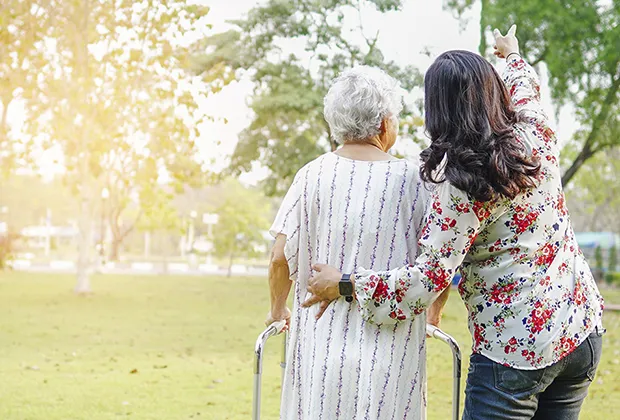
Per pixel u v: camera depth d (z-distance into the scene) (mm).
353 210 1960
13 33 10453
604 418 4688
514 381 1775
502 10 11258
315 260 2008
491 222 1796
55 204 47344
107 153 13484
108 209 29859
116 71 11445
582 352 1804
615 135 13773
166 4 11094
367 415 1890
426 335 2191
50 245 47031
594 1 12391
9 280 19562
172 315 11766
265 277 25047
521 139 1818
